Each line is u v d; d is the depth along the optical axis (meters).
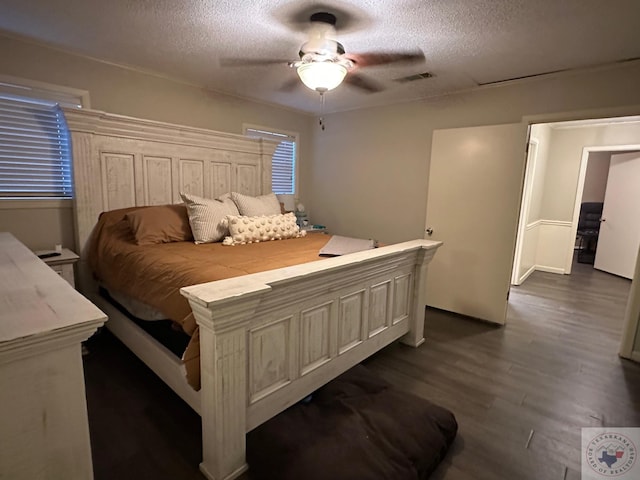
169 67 3.00
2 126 2.51
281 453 1.53
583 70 2.79
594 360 2.67
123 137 2.94
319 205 4.90
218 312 1.29
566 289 4.62
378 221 4.30
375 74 2.99
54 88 2.65
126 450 1.64
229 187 3.75
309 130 4.85
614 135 4.89
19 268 1.42
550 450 1.72
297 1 1.87
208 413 1.45
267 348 1.62
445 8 1.90
